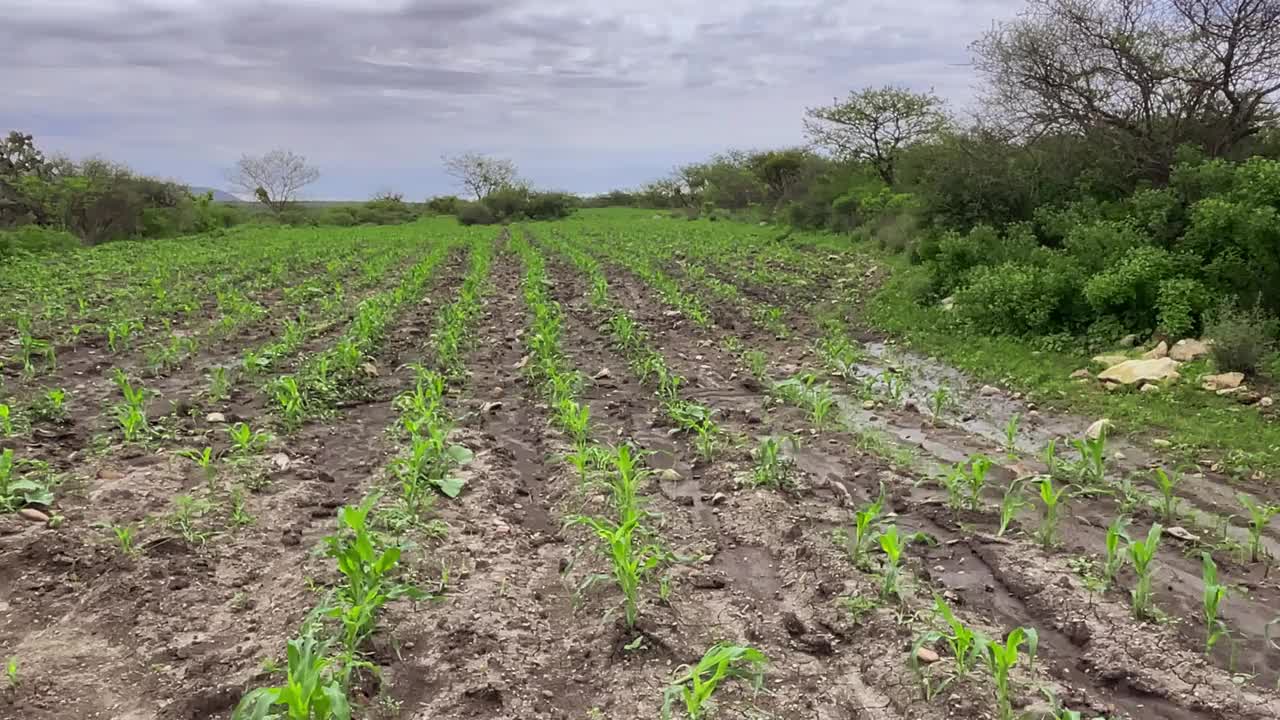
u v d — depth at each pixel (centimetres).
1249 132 1636
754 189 5906
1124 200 1540
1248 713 431
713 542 635
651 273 2073
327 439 874
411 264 2677
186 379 1110
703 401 1033
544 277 2061
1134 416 922
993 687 443
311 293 1878
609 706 444
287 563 585
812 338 1400
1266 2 1527
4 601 523
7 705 423
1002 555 608
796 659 485
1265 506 690
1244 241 1135
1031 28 1811
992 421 966
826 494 727
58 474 722
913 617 514
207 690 438
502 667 465
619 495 645
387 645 479
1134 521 669
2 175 3866
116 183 4206
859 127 3925
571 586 569
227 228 5169
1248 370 1005
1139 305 1189
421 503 671
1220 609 533
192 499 672
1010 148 1892
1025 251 1512
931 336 1370
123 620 508
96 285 1973
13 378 1082
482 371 1177
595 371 1178
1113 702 449
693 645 495
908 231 2347
